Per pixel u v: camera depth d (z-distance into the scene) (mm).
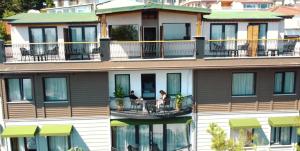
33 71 21484
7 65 21344
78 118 23062
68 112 22922
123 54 23078
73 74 22406
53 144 23344
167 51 23312
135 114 22422
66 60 22109
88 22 23391
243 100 23781
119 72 22953
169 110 22875
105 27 22219
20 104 22562
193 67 22172
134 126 23656
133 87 23297
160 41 21438
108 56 21672
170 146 24156
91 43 22016
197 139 24031
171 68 22078
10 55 22594
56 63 21531
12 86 22453
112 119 23203
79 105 22906
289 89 24234
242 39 23891
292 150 24641
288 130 24547
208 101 23547
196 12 22219
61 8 43531
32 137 23109
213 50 23625
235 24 24484
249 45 23891
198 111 23609
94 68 21719
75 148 22516
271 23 24797
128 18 22734
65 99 22906
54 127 22641
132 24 22891
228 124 23922
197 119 23703
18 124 22781
